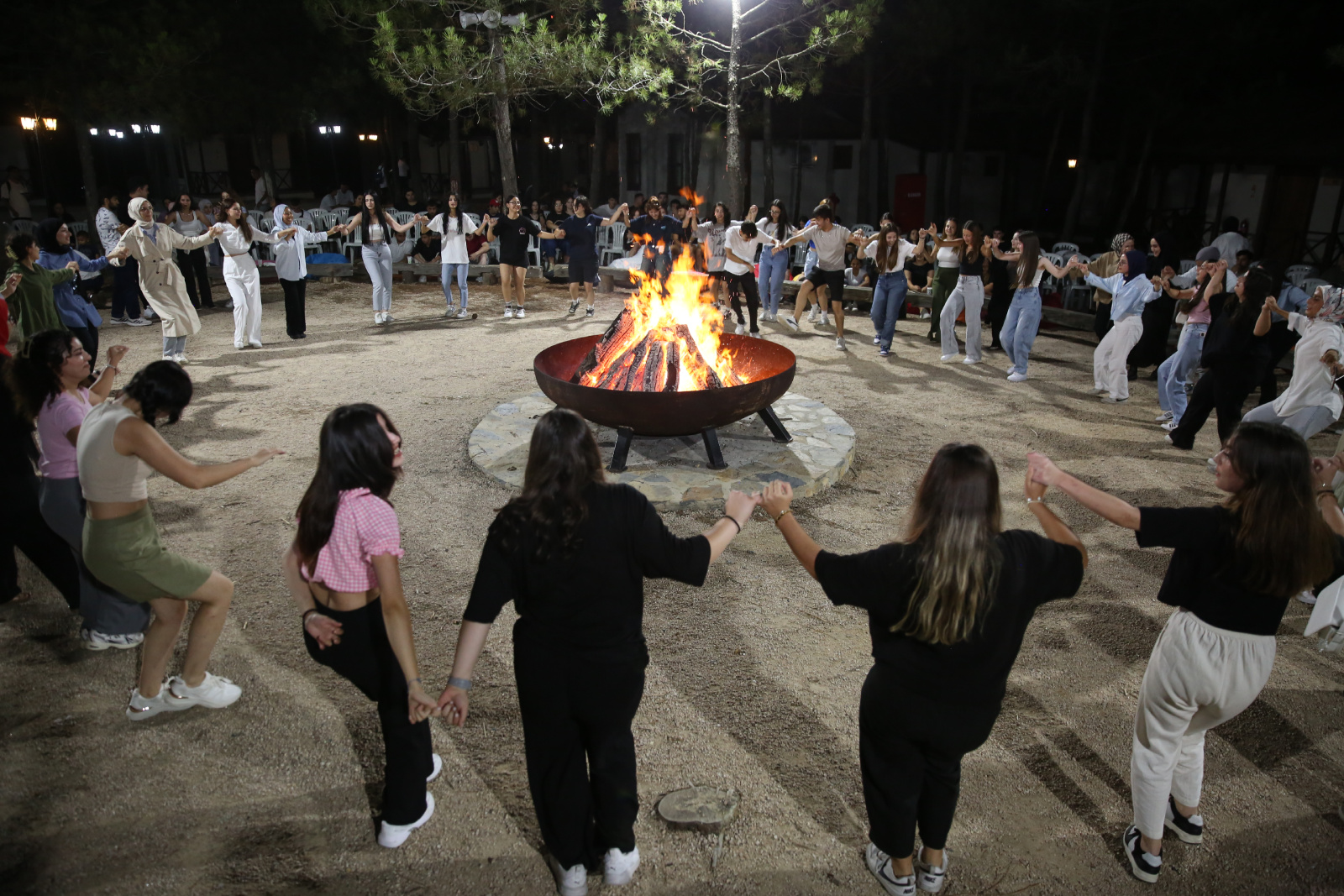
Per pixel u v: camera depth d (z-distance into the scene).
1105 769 3.74
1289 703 4.21
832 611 4.99
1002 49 18.86
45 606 4.97
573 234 12.74
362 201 11.88
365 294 14.62
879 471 7.08
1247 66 21.22
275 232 10.95
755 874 3.15
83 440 3.49
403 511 6.21
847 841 3.31
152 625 3.79
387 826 3.22
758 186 26.05
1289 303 7.43
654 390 6.78
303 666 4.39
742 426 7.72
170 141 26.16
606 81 14.77
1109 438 7.94
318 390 9.09
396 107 26.41
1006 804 3.53
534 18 15.50
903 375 9.96
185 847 3.22
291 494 6.53
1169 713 3.02
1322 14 21.00
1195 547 2.88
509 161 15.70
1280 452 2.74
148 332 11.74
